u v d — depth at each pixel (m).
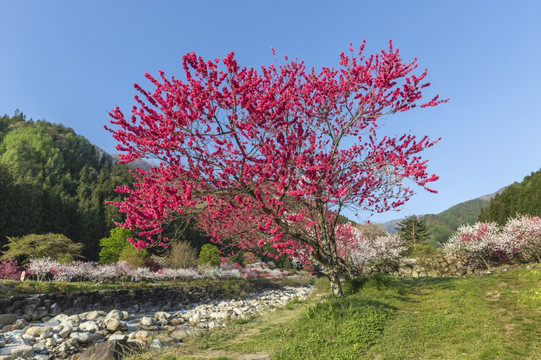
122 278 30.05
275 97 8.12
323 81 9.93
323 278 20.92
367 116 9.41
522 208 45.56
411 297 10.95
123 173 90.12
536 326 7.50
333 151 9.97
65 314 19.56
